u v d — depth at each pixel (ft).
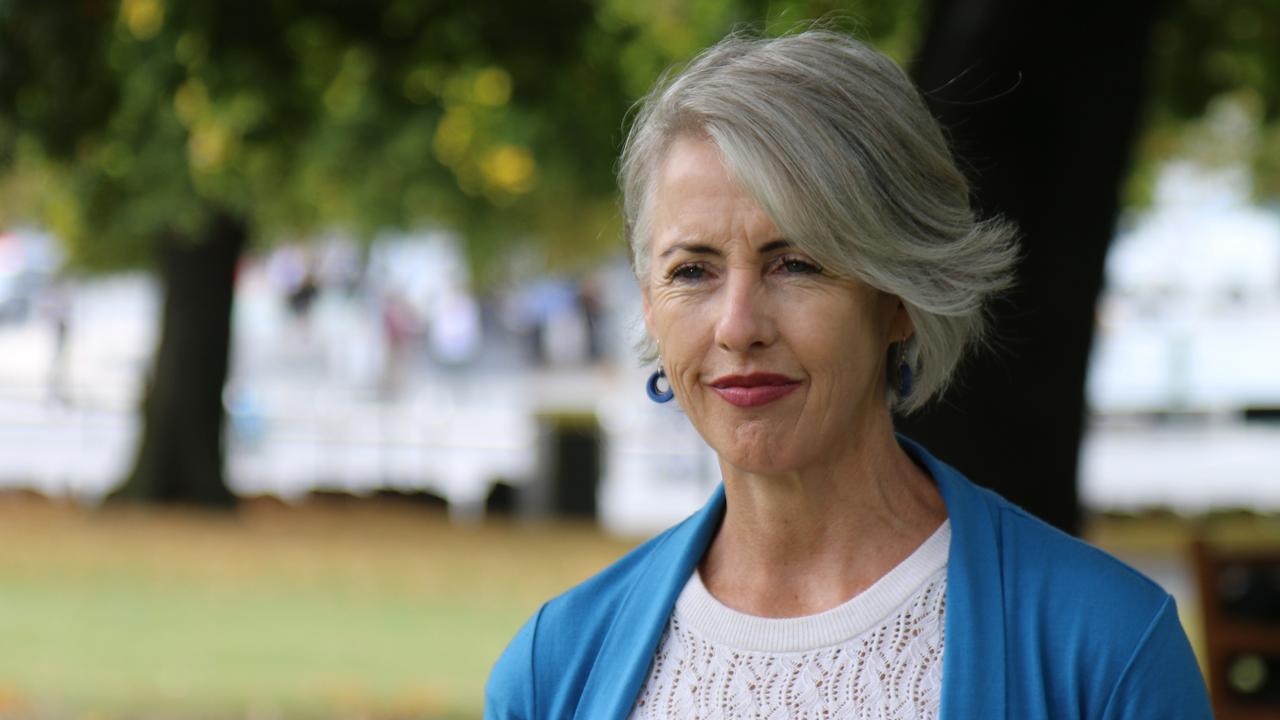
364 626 73.87
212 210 115.34
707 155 13.66
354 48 76.23
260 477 148.56
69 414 182.60
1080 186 30.22
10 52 58.59
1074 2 29.63
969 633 13.55
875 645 13.96
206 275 124.88
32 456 156.25
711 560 15.23
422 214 135.13
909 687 13.74
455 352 236.84
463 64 79.20
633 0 90.63
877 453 14.61
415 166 114.93
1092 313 30.76
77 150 63.00
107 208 108.17
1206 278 196.65
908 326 14.52
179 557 97.66
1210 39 81.66
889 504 14.65
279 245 162.20
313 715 54.44
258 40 69.15
